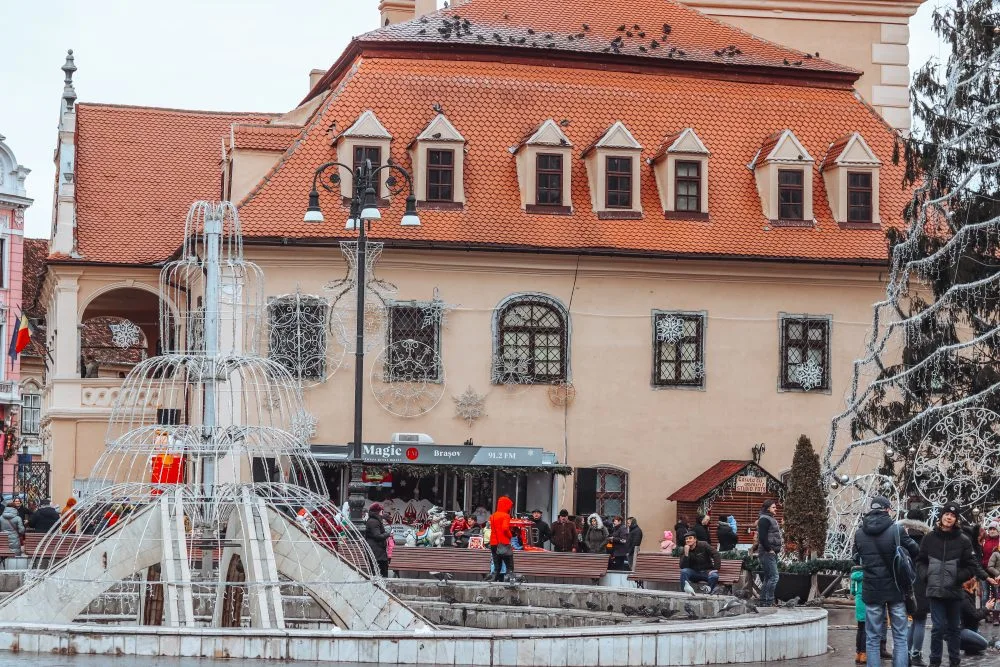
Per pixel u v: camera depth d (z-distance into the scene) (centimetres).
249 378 4847
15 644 2116
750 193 5353
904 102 6281
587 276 5166
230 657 2097
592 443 5144
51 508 4212
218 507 2542
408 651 2102
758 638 2383
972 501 3934
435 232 5038
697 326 5238
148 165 6331
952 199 4247
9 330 9275
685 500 5041
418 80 5259
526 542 4519
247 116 6650
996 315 4256
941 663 2430
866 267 5291
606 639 2177
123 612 2903
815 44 6247
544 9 5712
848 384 5300
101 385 5875
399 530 4534
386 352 5016
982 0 4288
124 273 5959
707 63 5534
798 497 3809
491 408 5088
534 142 5141
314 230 4953
